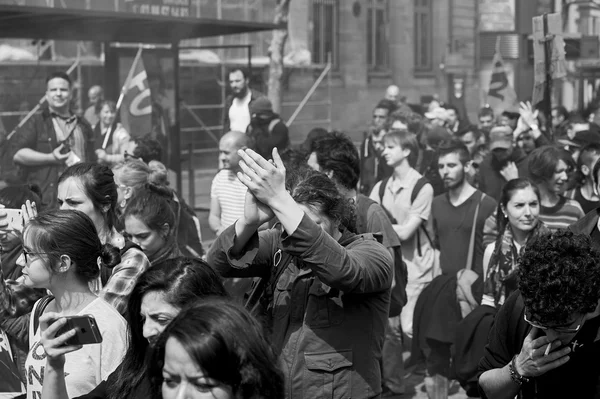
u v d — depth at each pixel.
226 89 23.02
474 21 36.91
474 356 6.36
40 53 18.78
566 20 29.20
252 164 4.00
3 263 5.57
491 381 3.75
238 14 16.42
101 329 4.03
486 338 6.34
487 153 10.52
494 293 6.54
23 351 4.82
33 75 18.12
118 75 13.07
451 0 36.31
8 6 10.05
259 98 11.01
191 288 3.54
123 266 4.56
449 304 7.22
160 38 12.97
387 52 35.19
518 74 27.16
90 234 4.14
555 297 3.31
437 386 7.39
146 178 6.91
